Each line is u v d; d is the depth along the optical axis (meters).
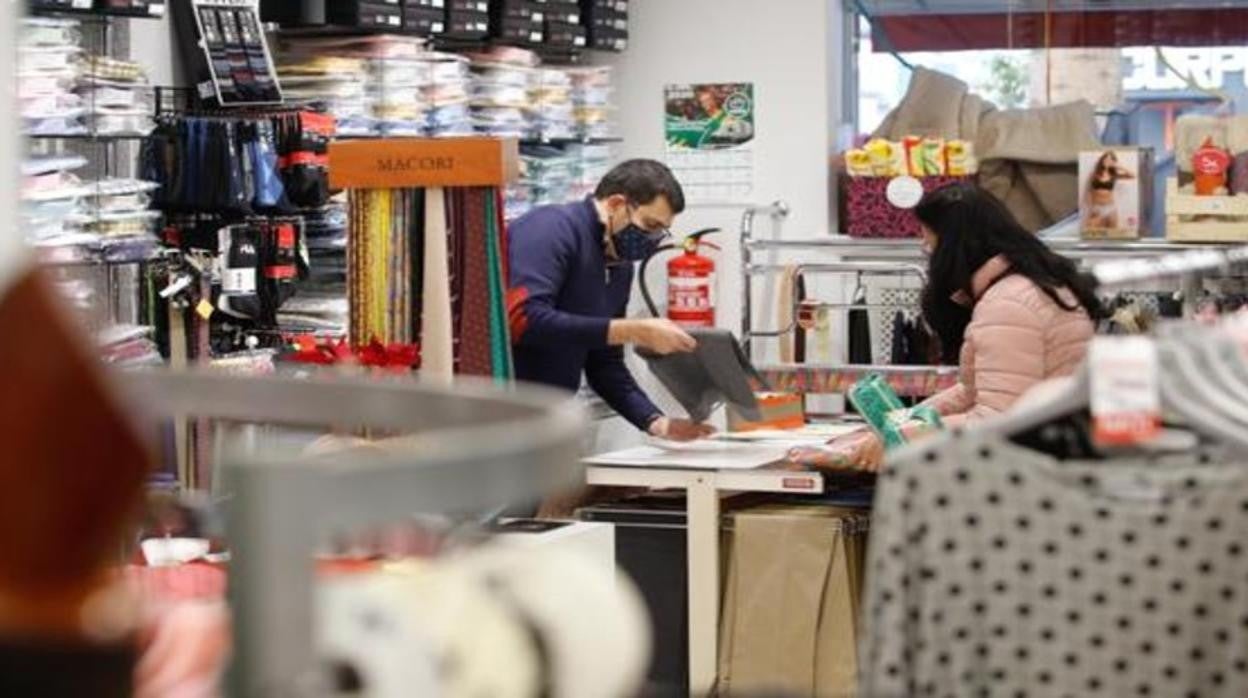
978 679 2.59
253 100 6.86
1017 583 2.57
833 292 9.68
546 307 6.52
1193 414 2.59
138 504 1.64
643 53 10.10
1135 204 8.78
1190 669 2.57
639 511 6.76
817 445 6.64
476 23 8.48
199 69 6.86
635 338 6.48
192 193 6.50
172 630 1.93
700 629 6.54
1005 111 9.35
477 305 5.39
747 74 9.95
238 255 6.62
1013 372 6.03
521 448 1.73
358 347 5.31
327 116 6.98
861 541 6.64
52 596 1.61
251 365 6.53
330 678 1.80
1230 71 9.67
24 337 1.58
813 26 9.85
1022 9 9.88
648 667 6.73
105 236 6.19
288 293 6.84
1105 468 2.58
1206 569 2.56
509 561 1.93
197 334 6.59
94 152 6.50
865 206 9.22
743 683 6.52
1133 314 7.51
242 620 1.68
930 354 8.76
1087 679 2.57
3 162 3.43
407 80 7.90
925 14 10.04
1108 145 9.60
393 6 7.82
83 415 1.58
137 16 6.33
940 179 9.13
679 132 10.05
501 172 5.28
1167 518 2.56
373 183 5.32
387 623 1.82
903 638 2.57
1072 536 2.57
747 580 6.53
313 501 1.66
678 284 9.68
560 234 6.61
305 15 7.44
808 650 6.48
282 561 1.67
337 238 7.26
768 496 6.81
